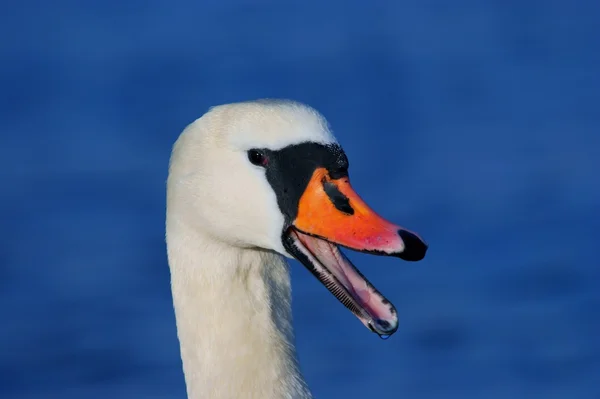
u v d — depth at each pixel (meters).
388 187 18.69
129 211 18.02
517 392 13.88
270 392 7.44
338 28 25.27
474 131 20.62
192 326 7.56
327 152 7.14
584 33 25.28
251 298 7.56
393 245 6.92
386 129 20.84
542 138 20.27
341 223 7.04
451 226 17.50
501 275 16.17
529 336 14.80
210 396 7.50
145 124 21.11
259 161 7.20
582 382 13.99
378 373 14.09
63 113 21.88
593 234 17.20
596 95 22.27
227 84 23.08
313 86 22.88
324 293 15.24
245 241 7.33
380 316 6.93
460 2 26.92
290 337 7.64
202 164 7.37
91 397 13.84
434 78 23.05
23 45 24.97
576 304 15.45
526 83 22.89
